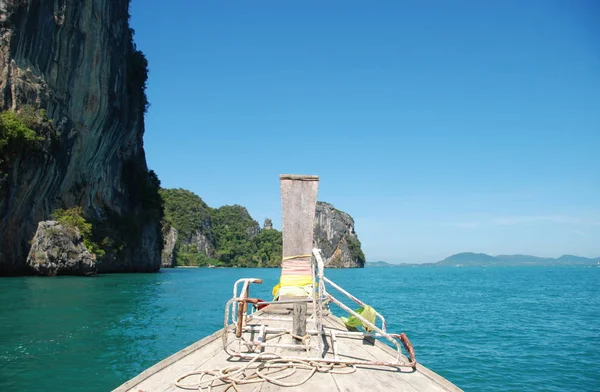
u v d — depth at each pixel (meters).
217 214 156.50
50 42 35.88
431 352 11.32
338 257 149.12
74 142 39.25
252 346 4.52
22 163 32.12
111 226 47.25
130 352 9.53
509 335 13.95
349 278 66.69
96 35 41.09
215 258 135.38
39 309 15.56
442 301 25.59
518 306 22.91
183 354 4.47
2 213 31.50
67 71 38.06
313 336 5.30
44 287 24.28
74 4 37.78
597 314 19.55
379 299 26.72
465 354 11.12
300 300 4.70
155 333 11.90
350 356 4.66
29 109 33.16
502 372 9.49
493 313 19.72
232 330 5.45
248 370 4.01
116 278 37.44
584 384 8.69
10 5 32.19
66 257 35.38
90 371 8.05
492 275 82.38
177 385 3.65
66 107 38.28
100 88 42.31
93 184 44.72
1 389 7.03
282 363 4.19
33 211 35.34
